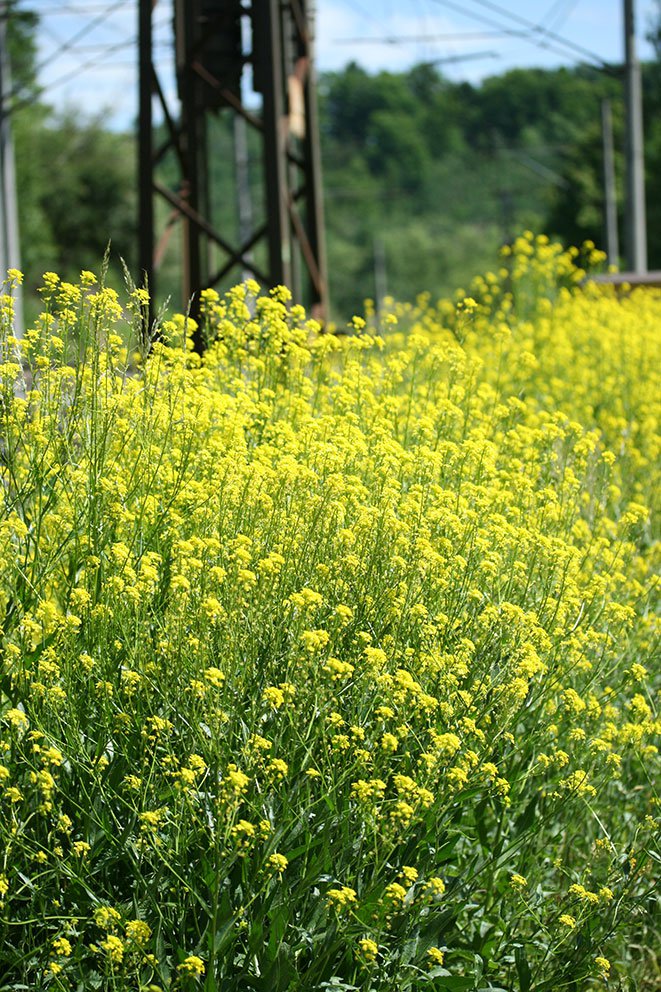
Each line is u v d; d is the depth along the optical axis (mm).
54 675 4258
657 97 62406
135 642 4430
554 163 88688
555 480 6680
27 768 4219
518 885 4652
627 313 11750
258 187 90562
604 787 5254
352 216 103312
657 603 6504
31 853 4043
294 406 6242
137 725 4289
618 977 5031
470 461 6066
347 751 4395
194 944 4184
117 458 5188
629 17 22797
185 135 13266
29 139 55969
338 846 4285
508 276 12125
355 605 4785
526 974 4512
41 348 5230
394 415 6469
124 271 5422
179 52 14141
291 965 4035
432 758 4227
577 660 5164
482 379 9070
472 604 5098
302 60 14570
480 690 4695
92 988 4047
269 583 4578
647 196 57156
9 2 20328
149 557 4617
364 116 103812
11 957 4020
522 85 92062
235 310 7012
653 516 7656
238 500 5062
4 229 19703
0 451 4891
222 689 4352
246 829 3898
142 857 4109
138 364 5809
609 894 4562
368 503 5211
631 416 9422
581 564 6008
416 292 100188
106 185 58562
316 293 14109
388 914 4219
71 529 4820
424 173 101625
